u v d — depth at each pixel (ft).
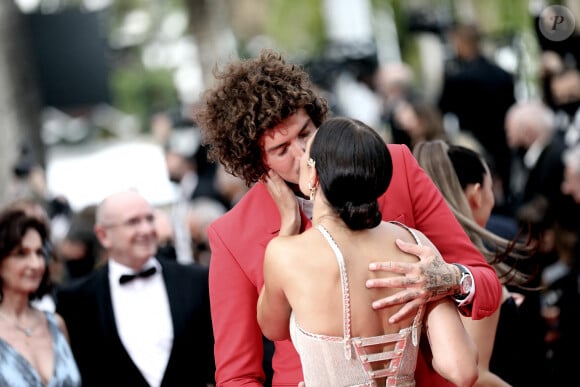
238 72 18.15
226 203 50.80
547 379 25.62
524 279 21.80
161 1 132.67
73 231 35.19
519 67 52.65
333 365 15.90
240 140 17.84
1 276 25.67
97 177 63.41
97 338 26.96
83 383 27.02
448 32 57.00
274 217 18.63
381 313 16.05
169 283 27.32
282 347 18.37
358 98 69.67
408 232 17.04
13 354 25.38
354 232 16.28
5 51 54.03
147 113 138.00
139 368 26.84
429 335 16.43
